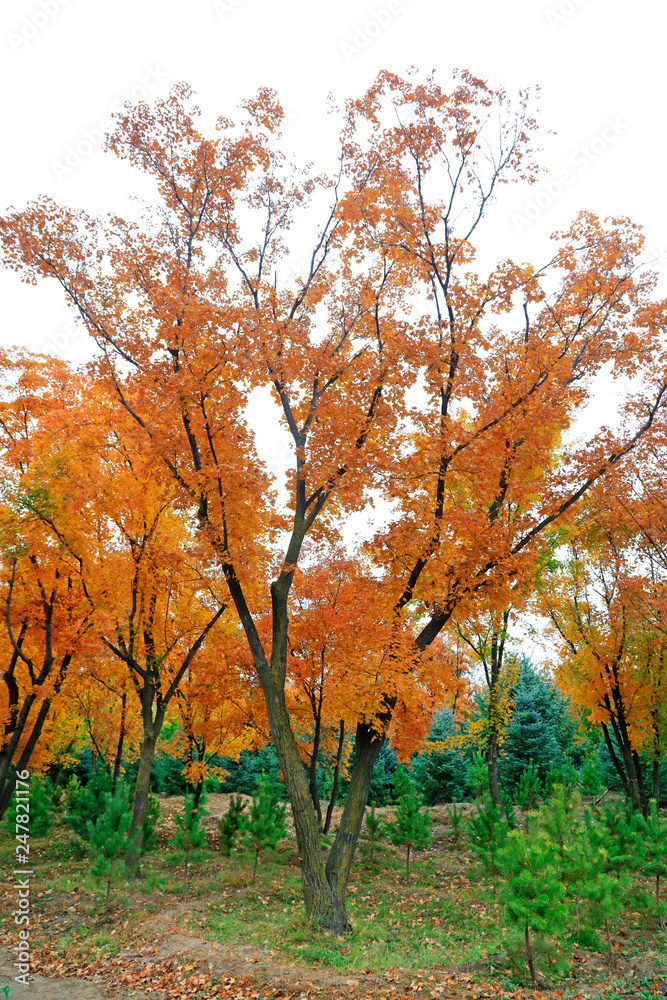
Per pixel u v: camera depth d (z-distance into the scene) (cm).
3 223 1060
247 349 1029
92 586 1412
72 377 1504
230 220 1247
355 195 1177
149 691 1453
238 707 1484
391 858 1557
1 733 1505
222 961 785
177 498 1113
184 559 1376
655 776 1666
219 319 1000
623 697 1558
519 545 1097
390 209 1138
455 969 754
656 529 1338
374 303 1152
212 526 1064
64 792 2406
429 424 1088
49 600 1425
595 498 1203
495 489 1087
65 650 1406
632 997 629
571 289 1177
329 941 877
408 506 1073
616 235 1146
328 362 1084
